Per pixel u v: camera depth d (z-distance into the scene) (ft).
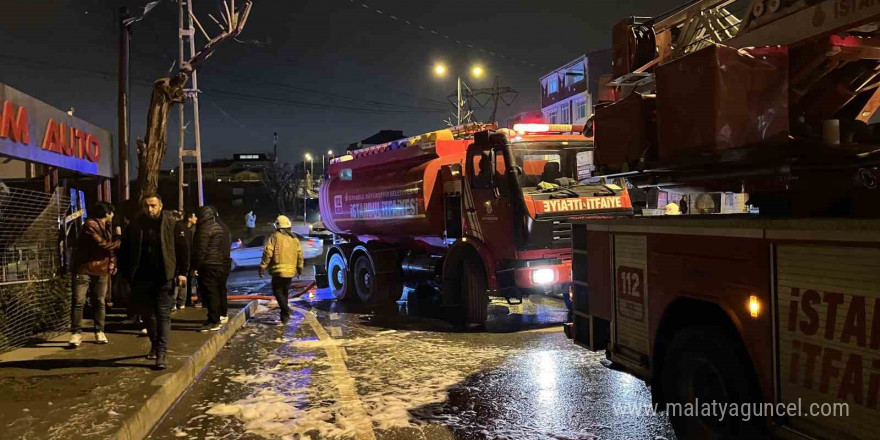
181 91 34.35
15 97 25.77
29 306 25.31
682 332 13.41
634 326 15.10
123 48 38.86
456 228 33.12
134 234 20.90
